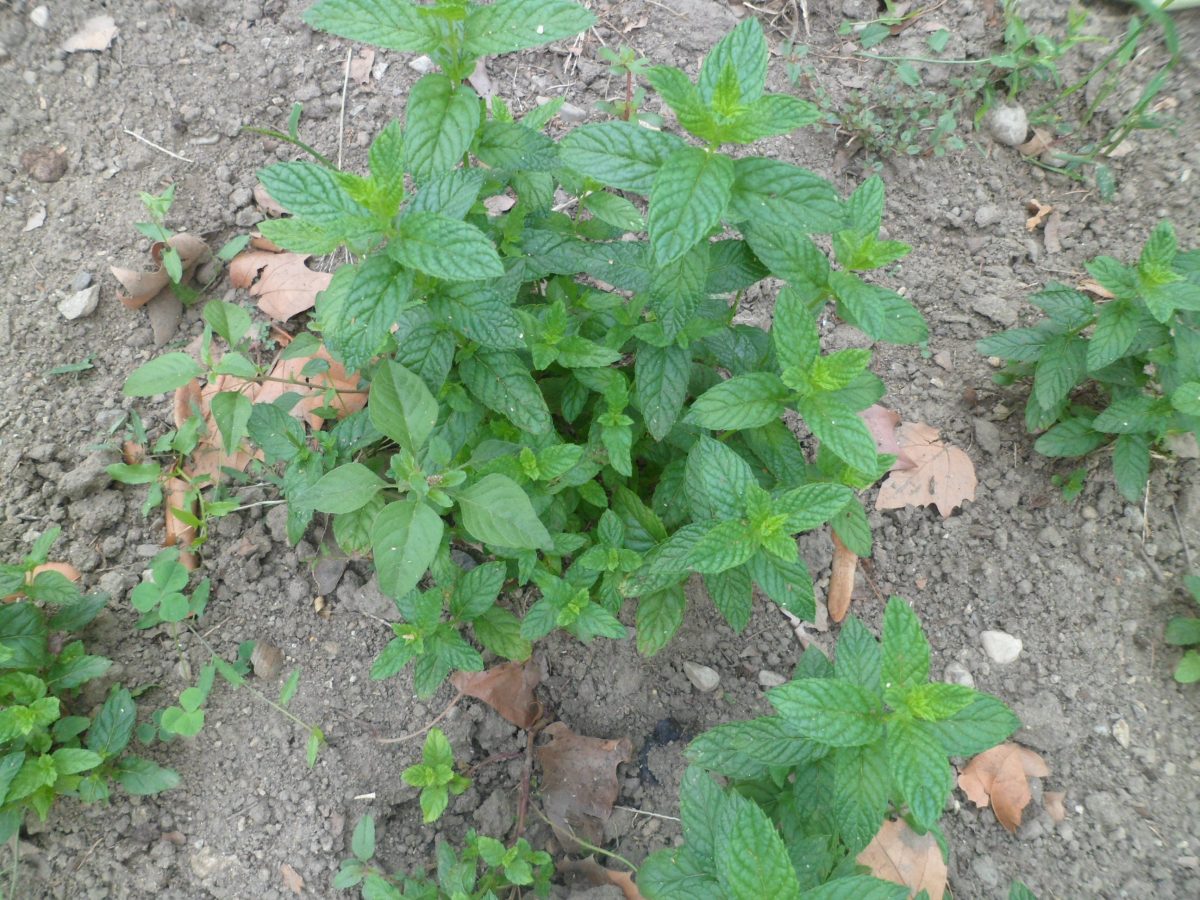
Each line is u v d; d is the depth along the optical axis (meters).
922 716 0.26
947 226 0.51
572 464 0.33
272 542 0.41
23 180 0.47
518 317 0.33
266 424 0.36
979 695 0.26
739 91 0.26
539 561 0.38
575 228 0.39
